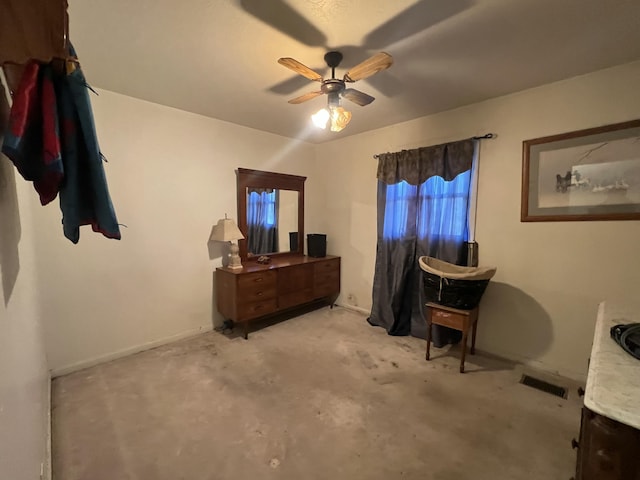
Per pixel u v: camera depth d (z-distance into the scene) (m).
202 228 3.28
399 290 3.28
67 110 0.95
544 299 2.53
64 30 0.81
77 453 1.65
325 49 1.94
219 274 3.32
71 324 2.50
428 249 3.12
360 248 3.96
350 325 3.57
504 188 2.69
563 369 2.46
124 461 1.60
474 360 2.73
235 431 1.83
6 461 0.78
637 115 2.08
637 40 1.83
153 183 2.90
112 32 1.75
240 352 2.87
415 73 2.26
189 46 1.90
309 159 4.30
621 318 1.53
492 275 2.54
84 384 2.31
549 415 1.98
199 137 3.19
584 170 2.29
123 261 2.76
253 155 3.66
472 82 2.40
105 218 1.04
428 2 1.51
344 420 1.93
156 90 2.58
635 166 2.09
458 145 2.88
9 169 1.11
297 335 3.27
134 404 2.07
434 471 1.55
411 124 3.32
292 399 2.15
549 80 2.37
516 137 2.61
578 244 2.35
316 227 4.40
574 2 1.50
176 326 3.13
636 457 0.76
